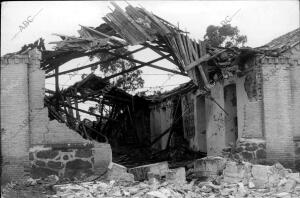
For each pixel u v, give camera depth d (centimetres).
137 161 2398
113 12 1905
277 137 1825
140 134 2967
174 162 2273
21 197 1450
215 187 1578
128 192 1475
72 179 1719
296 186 1559
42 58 1858
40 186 1611
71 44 1827
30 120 1714
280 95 1838
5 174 1669
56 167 1716
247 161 1781
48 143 1722
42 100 1734
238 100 2011
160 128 3017
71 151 1739
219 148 2194
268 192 1530
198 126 2477
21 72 1709
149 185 1589
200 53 1936
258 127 1839
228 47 1888
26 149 1694
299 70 1862
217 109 2216
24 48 1794
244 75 1945
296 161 1825
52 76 2011
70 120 2341
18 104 1700
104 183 1627
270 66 1838
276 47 1873
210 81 2238
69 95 2342
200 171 1816
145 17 1886
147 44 1962
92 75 2438
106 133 2850
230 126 2133
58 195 1453
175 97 2822
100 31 1944
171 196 1430
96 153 1759
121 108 2903
